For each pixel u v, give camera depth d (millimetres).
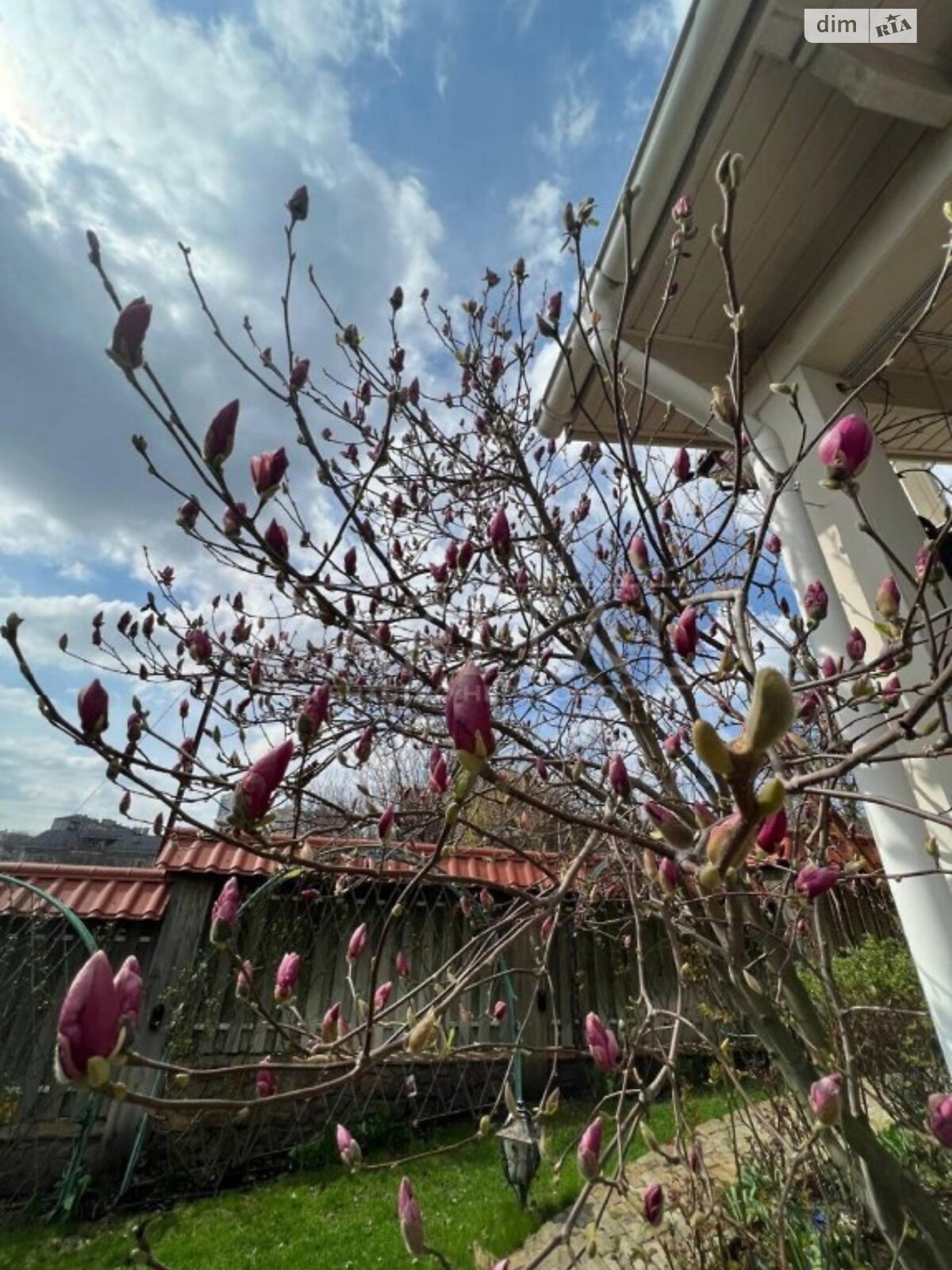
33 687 1129
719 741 427
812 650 2287
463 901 3158
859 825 3281
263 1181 4469
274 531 1486
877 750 890
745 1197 2496
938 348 2447
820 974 1959
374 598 2080
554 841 3777
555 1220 3463
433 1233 3646
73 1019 655
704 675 1716
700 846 585
